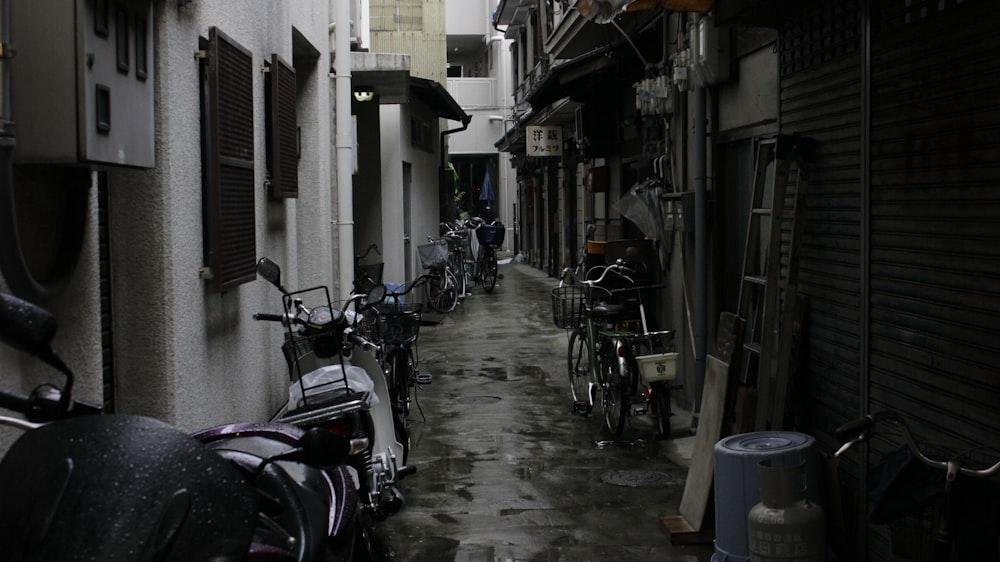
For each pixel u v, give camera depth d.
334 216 10.38
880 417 3.49
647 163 10.64
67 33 3.42
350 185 9.97
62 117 3.44
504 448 7.92
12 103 3.40
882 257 4.69
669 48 8.91
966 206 4.01
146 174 5.00
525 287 23.34
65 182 3.84
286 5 8.09
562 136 22.47
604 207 14.97
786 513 4.30
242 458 3.22
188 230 5.40
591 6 7.16
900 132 4.53
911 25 4.43
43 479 2.02
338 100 9.86
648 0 6.57
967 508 3.33
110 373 5.00
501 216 38.75
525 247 33.12
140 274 5.03
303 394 5.18
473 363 12.29
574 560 5.38
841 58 5.17
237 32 6.54
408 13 23.62
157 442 2.13
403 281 16.53
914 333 4.40
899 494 3.48
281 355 7.99
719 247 8.13
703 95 7.96
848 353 5.07
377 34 23.59
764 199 7.10
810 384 5.59
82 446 2.08
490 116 36.03
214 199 5.70
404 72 12.73
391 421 5.91
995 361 3.80
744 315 6.20
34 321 2.23
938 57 4.21
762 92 7.04
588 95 12.85
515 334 14.99
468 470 7.26
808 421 5.63
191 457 2.15
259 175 7.16
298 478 3.65
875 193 4.75
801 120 5.71
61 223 3.92
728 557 4.88
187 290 5.38
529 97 13.67
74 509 1.93
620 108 12.88
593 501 6.44
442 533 5.84
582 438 8.23
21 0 3.41
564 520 6.06
